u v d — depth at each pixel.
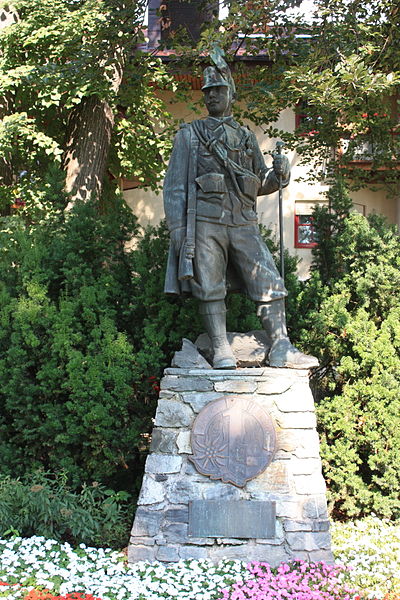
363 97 9.77
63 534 6.17
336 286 7.79
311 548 5.35
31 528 6.03
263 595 4.76
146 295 7.42
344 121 10.95
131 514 6.38
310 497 5.52
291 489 5.54
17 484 6.16
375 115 10.82
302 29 10.39
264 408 5.80
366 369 7.36
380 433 7.09
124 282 7.84
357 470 7.30
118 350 6.98
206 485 5.59
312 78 8.61
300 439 5.73
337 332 7.70
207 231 6.20
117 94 11.00
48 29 10.37
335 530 6.56
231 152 6.38
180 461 5.69
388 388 7.16
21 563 5.26
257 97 10.55
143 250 7.78
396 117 13.88
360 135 11.28
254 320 7.39
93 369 6.86
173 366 6.16
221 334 6.23
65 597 4.75
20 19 11.17
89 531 5.86
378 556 5.77
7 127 10.03
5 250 7.80
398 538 6.29
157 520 5.49
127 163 12.49
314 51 9.75
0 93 10.29
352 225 7.84
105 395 6.83
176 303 7.45
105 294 7.35
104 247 7.75
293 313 7.92
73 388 6.82
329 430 7.37
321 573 5.16
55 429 6.96
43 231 8.12
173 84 11.52
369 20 9.82
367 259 7.79
